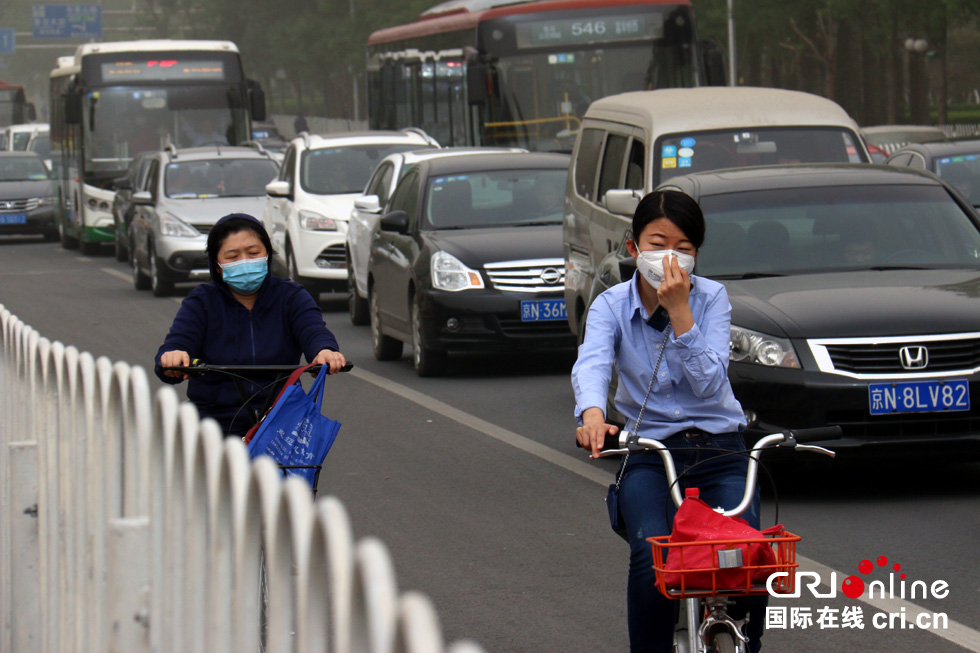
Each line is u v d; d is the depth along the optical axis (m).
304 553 8.28
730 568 11.93
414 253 43.62
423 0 192.62
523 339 41.91
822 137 38.78
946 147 49.69
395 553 22.41
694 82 71.00
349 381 42.50
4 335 18.44
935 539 22.23
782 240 29.28
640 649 13.52
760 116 38.78
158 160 75.25
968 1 113.31
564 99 70.69
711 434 14.09
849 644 17.47
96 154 94.81
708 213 30.06
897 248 29.02
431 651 6.40
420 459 30.22
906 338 24.78
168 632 11.08
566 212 41.34
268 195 66.25
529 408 36.62
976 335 24.91
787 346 24.91
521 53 70.69
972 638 17.53
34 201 112.69
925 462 27.05
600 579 20.61
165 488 11.21
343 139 66.44
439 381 42.12
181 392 40.69
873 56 160.00
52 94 110.44
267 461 9.20
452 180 46.75
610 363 14.16
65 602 14.14
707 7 136.50
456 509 25.44
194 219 69.44
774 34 136.88
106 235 95.75
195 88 94.56
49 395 14.95
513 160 48.09
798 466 28.17
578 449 30.83
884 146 95.25
